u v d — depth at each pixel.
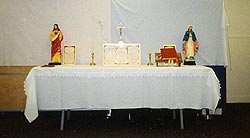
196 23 4.08
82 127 3.41
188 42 3.66
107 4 4.04
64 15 4.04
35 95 3.06
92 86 3.15
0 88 4.07
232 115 4.06
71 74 3.12
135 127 3.42
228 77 5.13
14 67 4.09
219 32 4.09
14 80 4.09
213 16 4.07
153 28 4.06
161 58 3.42
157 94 3.16
